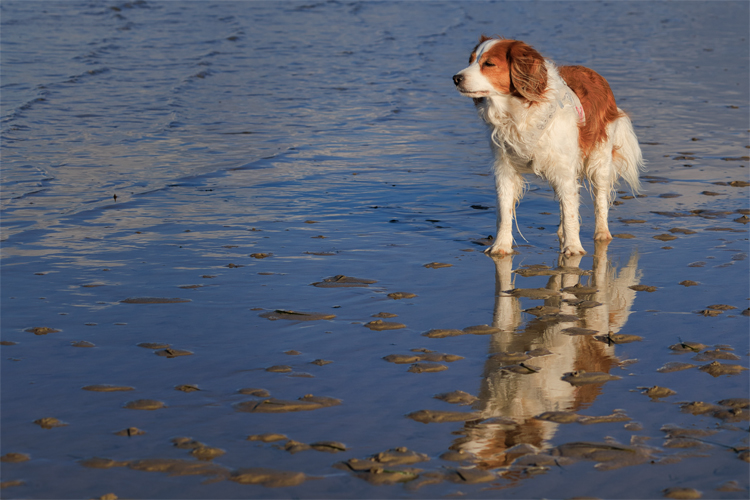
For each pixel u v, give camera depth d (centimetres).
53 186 1041
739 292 670
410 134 1450
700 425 432
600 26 3366
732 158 1236
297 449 407
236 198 1016
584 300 658
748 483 375
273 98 1769
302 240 840
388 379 497
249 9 3584
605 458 398
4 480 376
